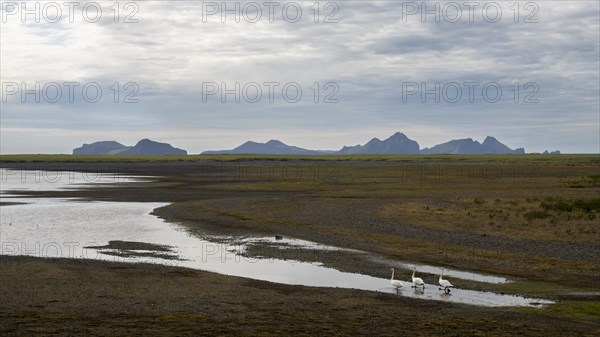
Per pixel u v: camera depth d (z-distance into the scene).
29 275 26.67
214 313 20.45
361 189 79.81
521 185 84.25
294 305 21.73
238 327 18.64
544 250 32.81
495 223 43.00
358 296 23.34
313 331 18.23
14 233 41.28
